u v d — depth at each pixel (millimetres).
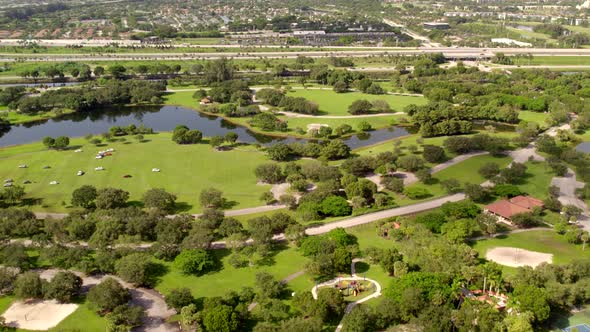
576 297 165625
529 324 147000
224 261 199500
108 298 163750
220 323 151875
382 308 158250
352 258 198750
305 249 198000
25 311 169375
